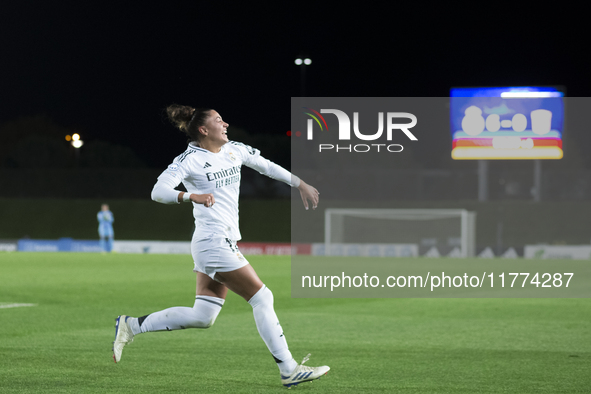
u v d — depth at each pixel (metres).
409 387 8.96
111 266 36.47
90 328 14.35
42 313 17.05
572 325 15.16
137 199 74.56
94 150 80.06
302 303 20.09
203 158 8.64
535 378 9.50
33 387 8.88
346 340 12.95
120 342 9.14
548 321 15.87
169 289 23.86
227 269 8.57
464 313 17.52
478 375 9.73
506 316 16.86
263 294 8.71
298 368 8.77
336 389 8.84
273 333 8.70
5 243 57.78
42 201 74.06
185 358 10.93
